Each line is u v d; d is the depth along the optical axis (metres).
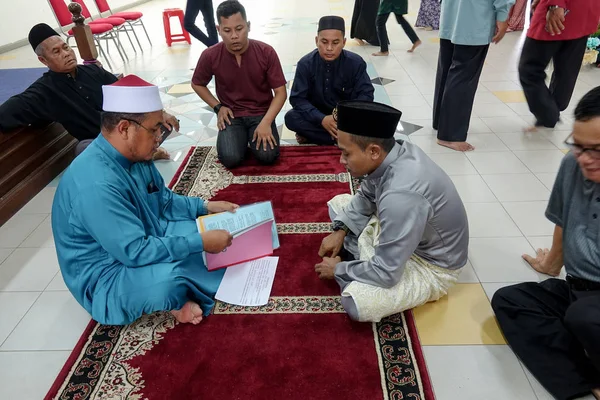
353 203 1.71
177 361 1.39
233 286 1.67
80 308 1.66
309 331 1.48
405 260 1.36
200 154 2.79
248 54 2.45
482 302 1.59
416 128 3.09
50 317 1.62
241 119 2.63
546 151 2.67
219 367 1.37
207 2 5.07
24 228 2.17
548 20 2.57
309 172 2.51
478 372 1.34
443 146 2.81
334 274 1.56
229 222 1.72
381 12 4.72
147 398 1.28
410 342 1.43
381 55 4.98
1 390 1.35
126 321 1.50
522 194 2.24
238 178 2.48
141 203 1.53
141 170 1.59
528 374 1.32
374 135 1.30
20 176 2.41
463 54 2.54
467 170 2.50
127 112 1.31
